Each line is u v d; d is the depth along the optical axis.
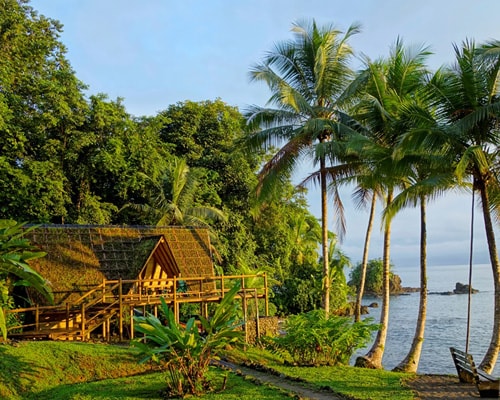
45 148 24.20
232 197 33.44
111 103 27.72
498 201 16.41
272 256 36.28
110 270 18.39
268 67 21.05
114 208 27.19
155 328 10.41
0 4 25.14
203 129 35.03
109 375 12.26
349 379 12.86
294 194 38.94
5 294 14.34
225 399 9.90
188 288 20.19
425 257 18.73
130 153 26.72
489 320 39.56
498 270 15.68
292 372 13.75
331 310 36.94
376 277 67.69
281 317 34.66
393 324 38.41
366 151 17.23
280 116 20.55
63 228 19.08
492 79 14.80
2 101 22.47
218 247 29.58
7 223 12.75
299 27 21.20
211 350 11.05
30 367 11.51
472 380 12.64
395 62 19.50
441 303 57.00
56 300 16.50
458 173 13.79
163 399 9.97
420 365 22.88
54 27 28.64
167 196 28.34
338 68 20.97
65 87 24.92
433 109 17.17
